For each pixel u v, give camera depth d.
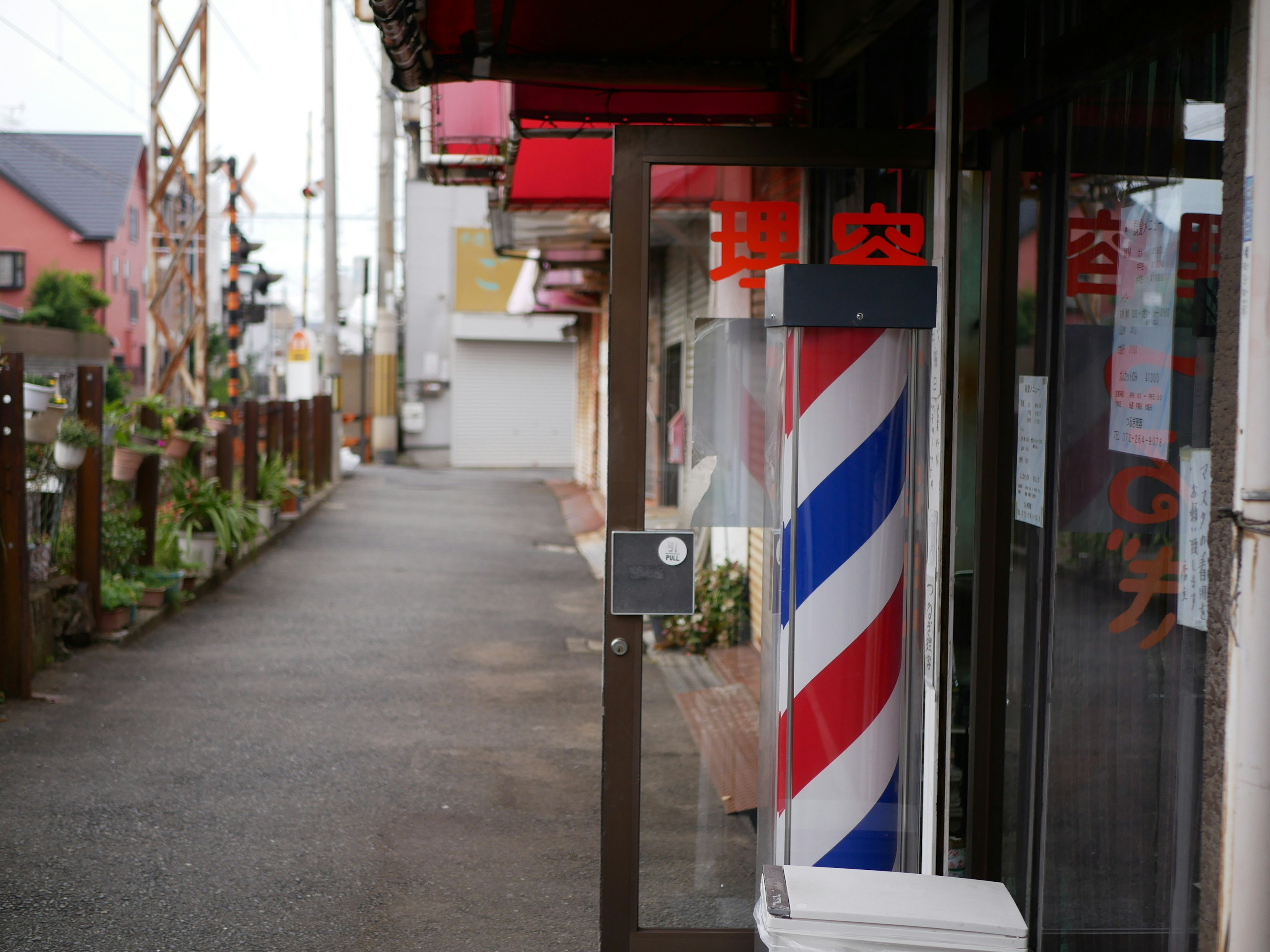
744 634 3.12
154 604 8.02
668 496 3.06
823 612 2.96
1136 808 2.44
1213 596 1.91
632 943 3.12
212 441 10.51
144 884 3.74
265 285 21.67
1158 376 2.35
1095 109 2.61
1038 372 2.86
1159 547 2.35
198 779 4.81
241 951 3.31
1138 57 2.37
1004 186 2.99
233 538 9.64
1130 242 2.46
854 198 3.05
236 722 5.69
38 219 37.50
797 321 2.83
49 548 6.68
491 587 10.14
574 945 3.42
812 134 3.00
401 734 5.59
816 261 3.05
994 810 3.03
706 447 3.07
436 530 14.30
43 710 5.71
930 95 3.38
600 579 10.71
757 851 3.15
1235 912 1.85
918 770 3.02
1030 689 2.90
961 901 2.29
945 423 2.88
